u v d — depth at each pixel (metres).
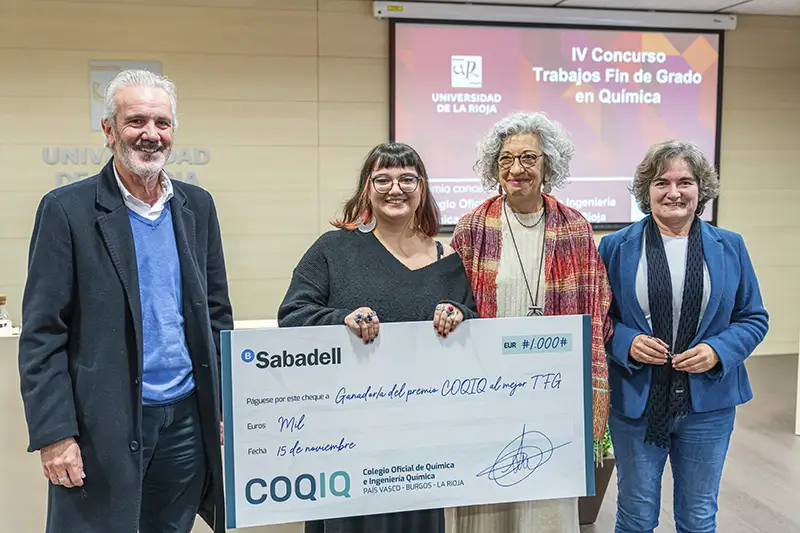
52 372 1.55
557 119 5.11
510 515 1.94
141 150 1.62
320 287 1.79
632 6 5.02
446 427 1.77
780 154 5.48
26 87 4.43
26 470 2.38
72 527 1.59
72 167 4.55
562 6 4.98
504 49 4.97
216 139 4.71
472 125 5.00
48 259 1.56
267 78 4.73
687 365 1.91
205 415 1.76
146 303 1.65
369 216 1.84
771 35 5.34
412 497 1.78
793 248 5.58
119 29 4.49
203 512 1.86
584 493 1.86
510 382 1.80
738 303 2.04
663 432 1.96
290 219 4.89
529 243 1.94
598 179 5.21
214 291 1.87
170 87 1.71
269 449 1.69
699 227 2.02
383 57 4.88
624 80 5.16
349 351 1.71
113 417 1.58
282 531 2.49
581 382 1.84
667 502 3.04
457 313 1.74
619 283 2.04
